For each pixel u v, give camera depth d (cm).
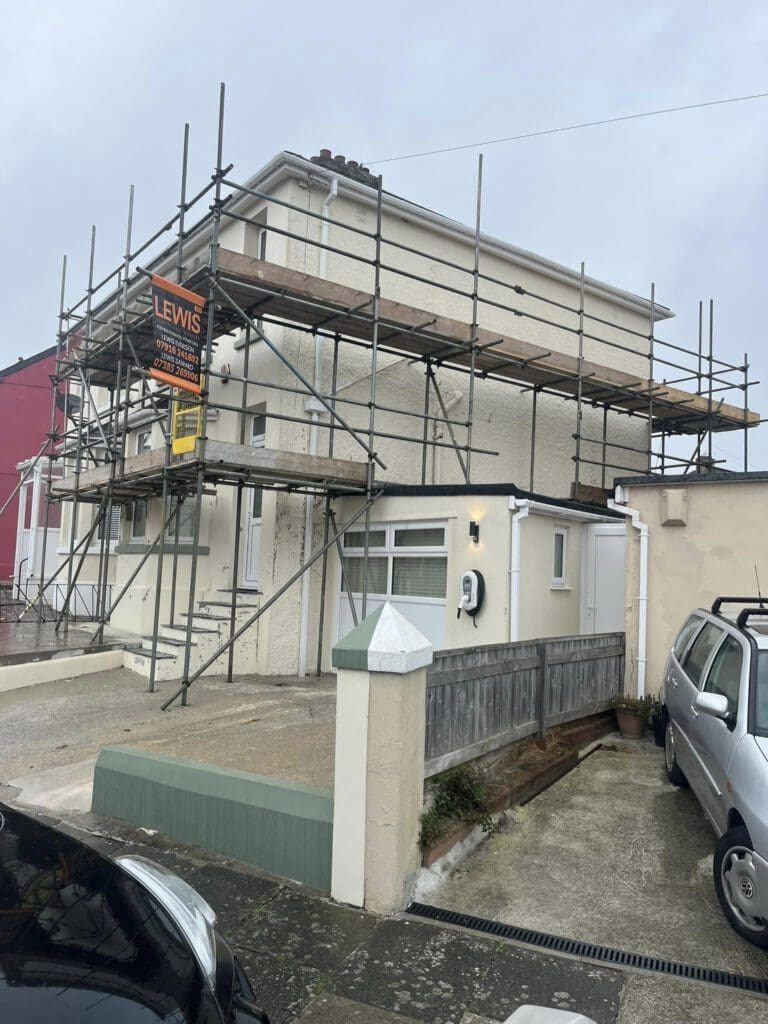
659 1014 325
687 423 1648
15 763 640
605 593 1064
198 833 485
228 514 1208
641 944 386
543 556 971
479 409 1323
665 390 1418
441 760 502
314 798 447
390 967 353
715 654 555
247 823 463
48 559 1978
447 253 1310
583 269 1320
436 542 991
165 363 778
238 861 464
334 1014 318
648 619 860
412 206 1225
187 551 1220
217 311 1005
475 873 466
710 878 465
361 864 411
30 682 915
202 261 881
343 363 1144
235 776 483
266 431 1093
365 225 1198
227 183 862
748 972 362
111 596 1355
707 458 1541
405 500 1023
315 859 434
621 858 492
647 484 869
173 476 938
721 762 452
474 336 1103
